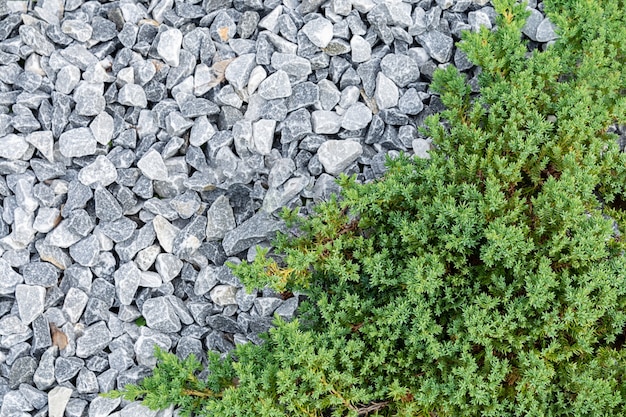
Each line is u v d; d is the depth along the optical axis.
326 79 0.97
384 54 0.98
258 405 0.81
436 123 0.88
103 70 0.98
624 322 0.81
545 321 0.81
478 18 0.96
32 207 0.95
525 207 0.83
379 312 0.84
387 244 0.87
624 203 0.91
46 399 0.93
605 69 0.88
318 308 0.90
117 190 0.96
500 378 0.79
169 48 0.98
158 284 0.96
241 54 0.98
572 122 0.84
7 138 0.96
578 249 0.80
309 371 0.81
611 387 0.80
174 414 0.91
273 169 0.96
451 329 0.82
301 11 0.98
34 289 0.94
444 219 0.83
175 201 0.96
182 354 0.95
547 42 0.96
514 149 0.85
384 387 0.83
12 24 0.99
